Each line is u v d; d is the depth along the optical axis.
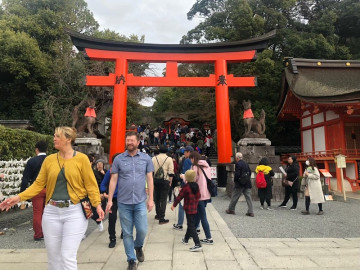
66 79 17.86
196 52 12.48
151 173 3.48
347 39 22.88
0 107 19.09
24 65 17.09
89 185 2.62
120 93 11.77
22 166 7.89
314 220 6.55
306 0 22.03
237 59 12.38
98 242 4.52
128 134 3.39
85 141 11.15
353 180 12.93
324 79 16.03
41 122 16.73
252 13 18.53
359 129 13.62
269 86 18.34
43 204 4.93
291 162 8.22
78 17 21.62
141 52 12.34
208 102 20.94
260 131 11.14
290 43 19.17
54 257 2.46
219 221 6.13
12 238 4.97
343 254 3.83
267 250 4.04
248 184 6.99
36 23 18.94
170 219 6.43
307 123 16.67
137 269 3.27
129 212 3.29
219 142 11.80
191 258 3.65
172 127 29.59
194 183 4.12
